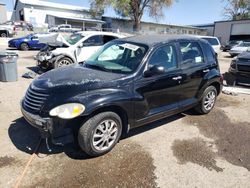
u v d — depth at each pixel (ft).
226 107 19.25
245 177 10.22
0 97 19.08
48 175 9.78
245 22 113.29
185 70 14.47
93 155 11.05
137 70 12.10
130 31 142.82
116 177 9.86
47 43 31.94
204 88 16.11
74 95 10.30
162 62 13.28
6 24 105.19
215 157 11.66
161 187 9.43
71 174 9.90
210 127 15.15
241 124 15.85
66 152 11.44
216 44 51.26
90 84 10.88
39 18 140.36
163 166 10.75
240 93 23.67
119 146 12.21
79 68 13.38
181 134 13.96
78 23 137.08
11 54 24.36
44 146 11.87
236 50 66.39
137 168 10.51
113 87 11.21
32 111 10.62
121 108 11.36
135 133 13.76
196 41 15.90
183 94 14.79
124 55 13.37
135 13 131.54
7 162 10.52
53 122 9.98
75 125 10.39
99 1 126.52
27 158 10.87
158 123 15.35
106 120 10.97
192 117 16.67
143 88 12.21
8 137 12.63
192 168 10.70
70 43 30.83
